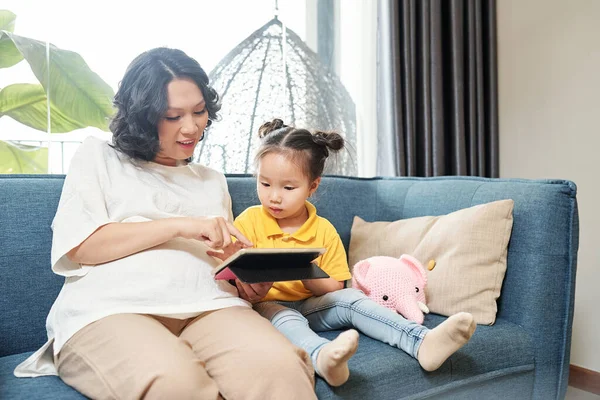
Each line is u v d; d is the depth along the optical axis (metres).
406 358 1.24
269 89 2.20
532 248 1.50
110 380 0.97
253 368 1.00
